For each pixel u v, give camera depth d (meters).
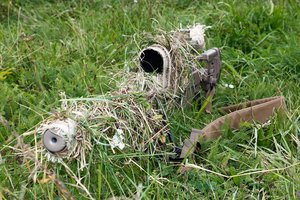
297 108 2.20
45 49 2.67
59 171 1.89
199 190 1.89
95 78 2.42
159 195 1.84
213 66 2.21
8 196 1.83
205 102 2.19
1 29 2.82
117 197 1.82
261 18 2.85
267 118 2.15
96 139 1.84
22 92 2.30
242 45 2.75
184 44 2.14
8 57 2.56
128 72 2.08
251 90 2.38
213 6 3.05
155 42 2.08
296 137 2.09
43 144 1.76
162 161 1.96
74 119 1.80
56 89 2.36
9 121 2.17
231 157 2.00
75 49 2.64
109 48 2.66
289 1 3.04
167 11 3.02
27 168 1.89
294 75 2.48
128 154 1.88
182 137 2.10
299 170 1.96
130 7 2.98
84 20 2.92
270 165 1.98
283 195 1.87
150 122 1.94
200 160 2.00
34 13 3.03
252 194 1.87
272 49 2.71
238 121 2.12
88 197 1.82
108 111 1.88
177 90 2.08
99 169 1.83
